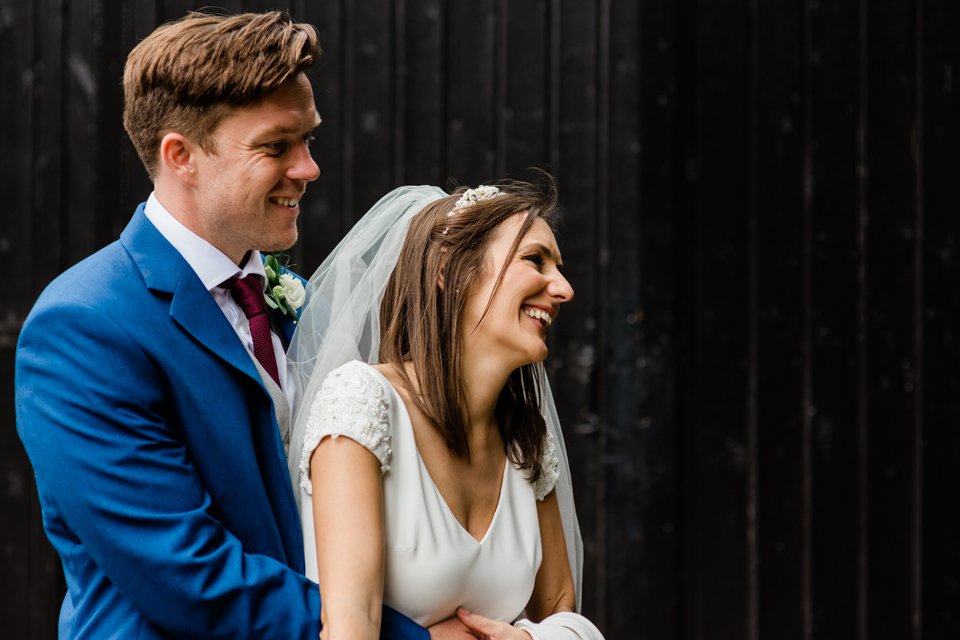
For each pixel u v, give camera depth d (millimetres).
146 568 1799
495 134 3768
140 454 1837
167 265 1997
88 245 3838
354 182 3805
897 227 3869
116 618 1884
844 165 3838
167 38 1988
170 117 1986
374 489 1835
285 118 1984
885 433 3863
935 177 3875
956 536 3891
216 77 1942
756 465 3795
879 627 3846
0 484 3873
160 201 2082
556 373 3750
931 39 3867
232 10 3822
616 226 3729
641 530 3730
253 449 1986
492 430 2035
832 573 3826
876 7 3844
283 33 1978
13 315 3871
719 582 3781
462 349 1950
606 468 3742
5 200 3871
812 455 3820
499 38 3762
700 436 3781
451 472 1953
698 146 3771
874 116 3852
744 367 3799
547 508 2131
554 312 1966
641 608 3730
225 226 2049
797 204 3816
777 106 3807
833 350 3836
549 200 2031
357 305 2094
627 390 3732
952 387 3893
